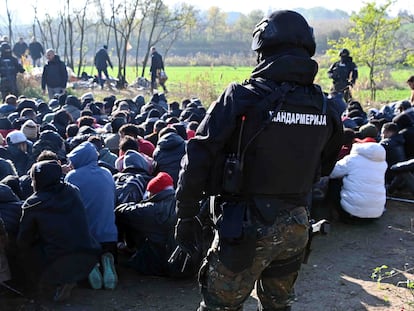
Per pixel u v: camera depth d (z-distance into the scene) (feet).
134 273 16.17
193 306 14.16
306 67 8.56
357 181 19.65
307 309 13.83
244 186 8.50
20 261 14.25
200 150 8.32
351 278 15.74
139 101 43.06
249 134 8.34
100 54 73.10
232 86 8.47
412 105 31.96
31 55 81.97
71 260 13.75
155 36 172.55
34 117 29.45
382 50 68.90
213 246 8.81
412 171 22.89
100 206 15.56
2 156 20.72
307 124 8.63
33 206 13.56
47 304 14.10
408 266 16.58
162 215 15.48
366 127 23.09
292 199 8.70
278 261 8.96
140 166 18.37
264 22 8.79
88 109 33.86
